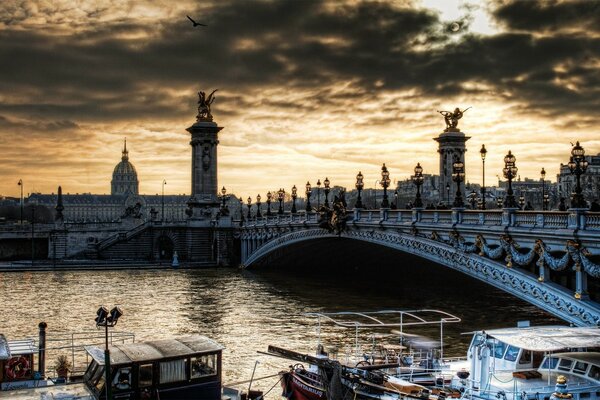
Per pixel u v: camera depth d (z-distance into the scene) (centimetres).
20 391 3203
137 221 15488
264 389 4284
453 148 13950
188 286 9812
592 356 3153
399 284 10100
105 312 2936
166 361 3225
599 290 4538
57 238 14512
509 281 5191
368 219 7975
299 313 7162
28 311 7344
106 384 2934
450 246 6153
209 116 15325
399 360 3800
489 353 3275
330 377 3488
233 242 14062
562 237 4469
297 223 10181
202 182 15038
